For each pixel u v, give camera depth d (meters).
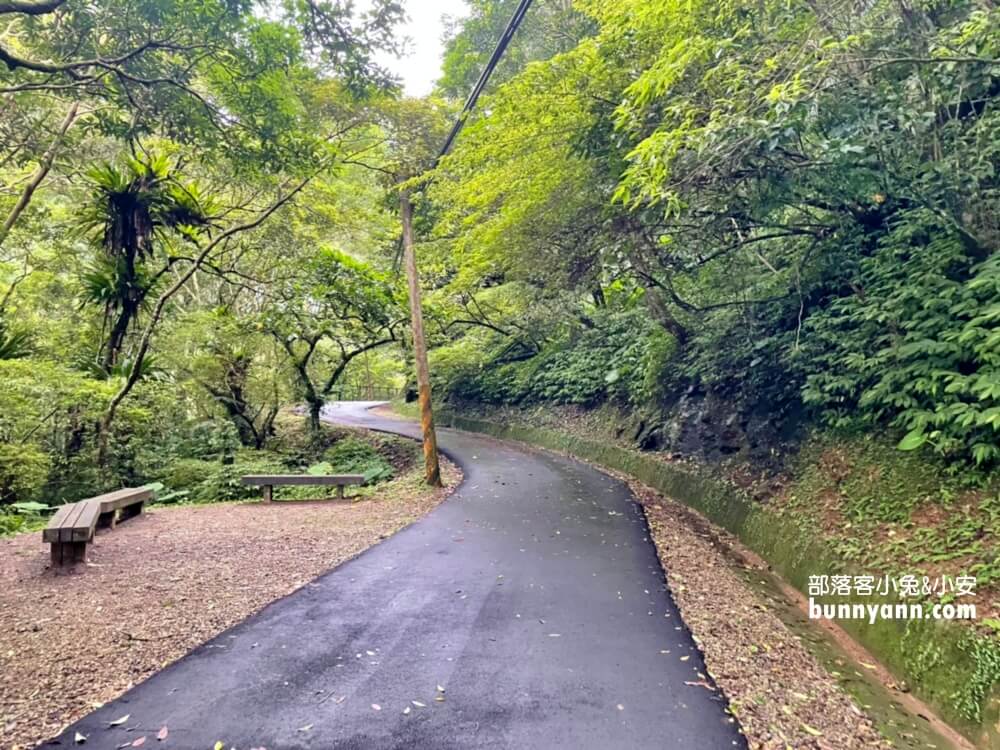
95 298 11.01
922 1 4.41
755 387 8.09
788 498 6.37
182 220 11.55
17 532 7.19
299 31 7.17
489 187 7.56
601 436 12.91
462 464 12.05
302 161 8.71
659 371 10.96
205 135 8.10
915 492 4.85
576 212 7.38
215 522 7.58
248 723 2.73
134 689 3.04
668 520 7.34
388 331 17.41
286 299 14.02
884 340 5.61
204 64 7.84
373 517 7.72
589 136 6.53
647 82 4.54
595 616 4.05
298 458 15.06
